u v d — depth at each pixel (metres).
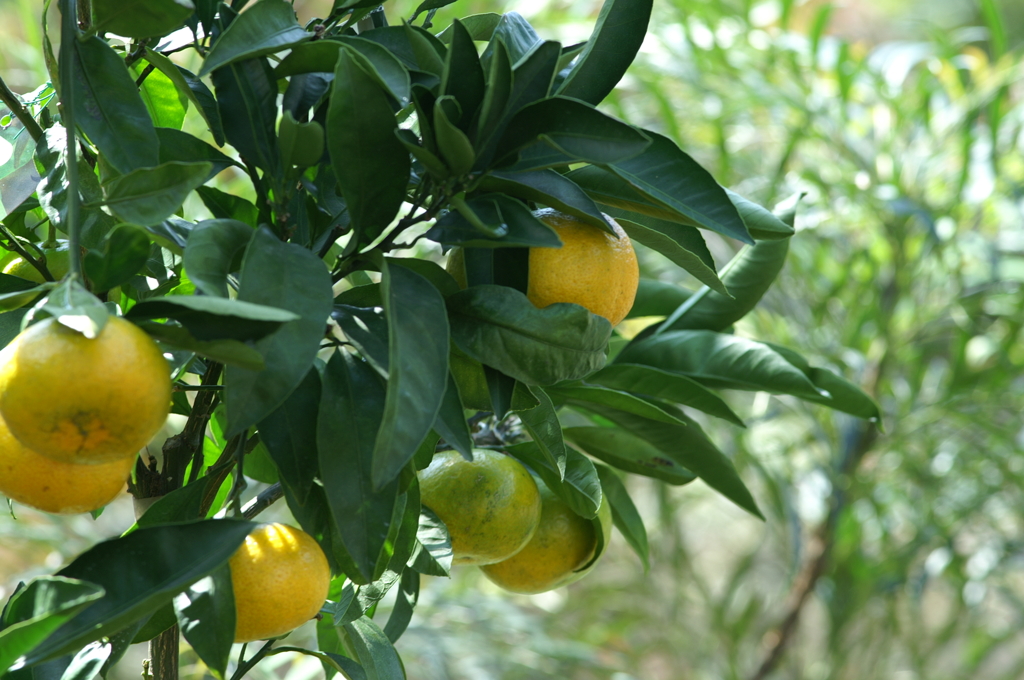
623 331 2.22
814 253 3.09
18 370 1.15
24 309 1.30
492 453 1.40
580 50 1.33
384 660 1.40
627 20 1.33
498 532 1.38
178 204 1.21
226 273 1.21
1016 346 2.99
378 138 1.24
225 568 1.22
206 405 1.32
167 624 1.28
